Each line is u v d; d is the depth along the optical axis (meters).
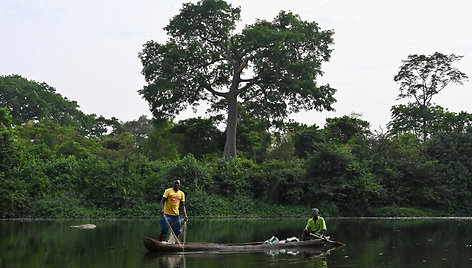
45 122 50.69
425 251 11.61
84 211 25.56
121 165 28.84
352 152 39.16
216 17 40.38
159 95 39.03
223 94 41.97
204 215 28.84
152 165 31.17
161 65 39.16
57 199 25.52
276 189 32.97
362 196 33.06
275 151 45.75
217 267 8.97
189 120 46.53
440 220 27.86
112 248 11.81
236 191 32.03
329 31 41.50
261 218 29.20
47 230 16.94
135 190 28.00
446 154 38.47
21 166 26.20
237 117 45.12
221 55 41.97
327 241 13.21
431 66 53.88
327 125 51.09
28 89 73.25
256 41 37.91
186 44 39.91
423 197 35.38
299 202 33.25
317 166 34.19
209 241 14.22
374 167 36.22
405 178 36.16
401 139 42.56
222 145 46.19
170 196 12.48
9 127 33.72
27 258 9.83
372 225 22.30
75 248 11.70
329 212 32.31
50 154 32.75
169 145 42.03
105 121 77.69
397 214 33.16
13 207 23.91
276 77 38.97
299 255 10.93
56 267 8.70
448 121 45.12
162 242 11.55
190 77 40.75
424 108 54.00
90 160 28.92
